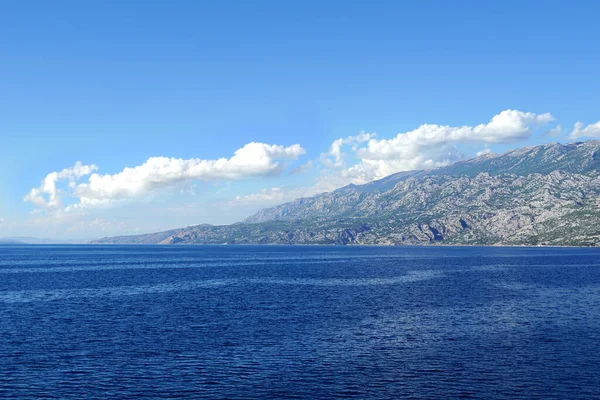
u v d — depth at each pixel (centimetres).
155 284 16662
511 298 12488
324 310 10594
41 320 9388
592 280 17438
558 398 5147
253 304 11531
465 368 6134
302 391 5341
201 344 7344
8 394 5222
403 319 9450
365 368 6138
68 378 5738
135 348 7094
